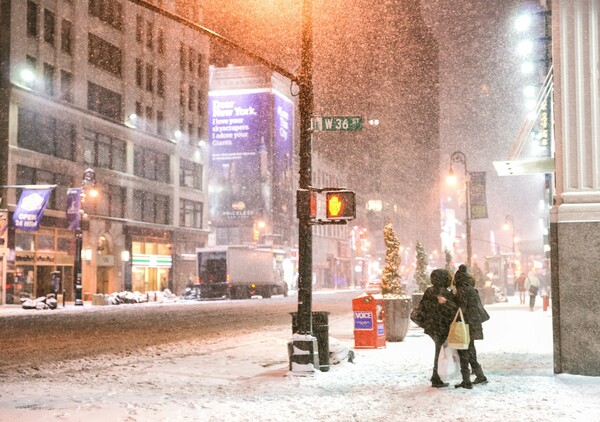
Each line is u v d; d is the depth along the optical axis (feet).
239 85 270.87
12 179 144.36
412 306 73.61
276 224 273.95
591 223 35.42
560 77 37.45
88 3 174.09
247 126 269.44
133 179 189.67
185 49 223.30
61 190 160.56
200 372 40.01
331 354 41.42
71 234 163.53
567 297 35.78
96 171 173.37
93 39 176.76
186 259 214.07
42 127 155.22
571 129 36.96
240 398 30.68
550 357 44.32
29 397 31.35
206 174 232.94
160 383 35.81
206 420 25.54
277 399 30.27
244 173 268.21
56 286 134.82
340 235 366.63
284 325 81.30
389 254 58.29
